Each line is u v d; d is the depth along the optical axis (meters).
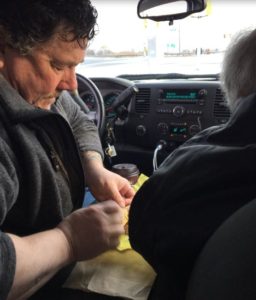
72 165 0.75
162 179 0.55
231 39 0.61
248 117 0.50
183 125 1.55
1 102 0.62
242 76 0.56
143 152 1.68
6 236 0.51
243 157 0.48
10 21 0.57
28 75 0.63
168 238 0.51
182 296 0.54
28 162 0.62
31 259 0.51
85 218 0.63
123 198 0.88
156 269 0.56
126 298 0.63
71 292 0.68
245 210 0.43
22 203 0.66
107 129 1.56
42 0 0.57
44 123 0.69
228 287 0.39
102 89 1.72
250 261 0.38
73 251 0.60
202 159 0.51
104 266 0.69
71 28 0.60
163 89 1.56
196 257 0.49
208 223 0.48
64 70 0.65
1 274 0.46
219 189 0.49
